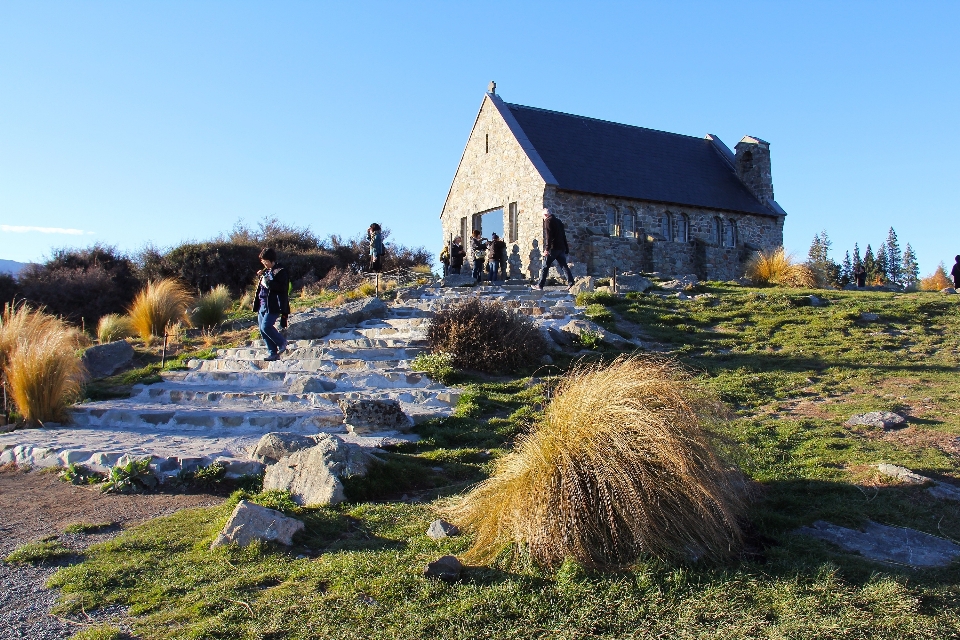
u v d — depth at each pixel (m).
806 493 5.70
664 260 26.66
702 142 32.50
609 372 5.34
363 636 3.75
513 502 4.73
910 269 74.31
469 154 29.97
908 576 4.17
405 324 13.54
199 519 5.87
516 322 11.59
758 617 3.78
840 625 3.65
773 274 19.97
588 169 26.45
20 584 4.70
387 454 7.28
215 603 4.22
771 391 9.62
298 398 10.09
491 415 9.09
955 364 10.67
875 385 9.65
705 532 4.51
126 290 28.55
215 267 29.95
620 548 4.46
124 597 4.43
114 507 6.43
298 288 28.42
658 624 3.76
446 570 4.39
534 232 24.95
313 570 4.58
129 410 9.62
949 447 6.72
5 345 9.90
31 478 7.47
